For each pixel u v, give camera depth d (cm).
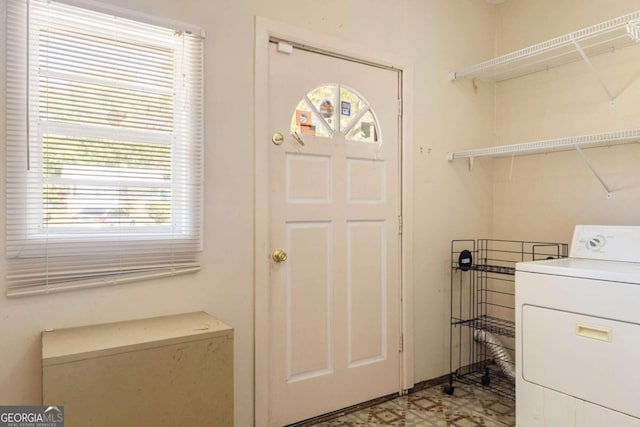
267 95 203
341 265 231
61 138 153
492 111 298
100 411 126
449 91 277
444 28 273
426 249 267
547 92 269
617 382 161
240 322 195
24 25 146
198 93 182
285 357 211
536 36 275
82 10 155
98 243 160
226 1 190
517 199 287
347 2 229
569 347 176
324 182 225
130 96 166
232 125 192
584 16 249
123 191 165
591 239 219
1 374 145
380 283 247
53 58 151
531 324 191
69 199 155
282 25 206
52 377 119
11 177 145
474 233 292
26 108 147
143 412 133
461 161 284
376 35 241
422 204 264
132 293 168
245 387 197
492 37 299
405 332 255
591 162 247
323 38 219
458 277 283
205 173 185
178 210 178
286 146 211
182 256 179
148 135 171
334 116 228
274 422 207
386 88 248
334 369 229
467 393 255
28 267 148
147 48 170
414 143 259
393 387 252
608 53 239
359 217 238
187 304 181
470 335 289
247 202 197
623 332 159
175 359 139
